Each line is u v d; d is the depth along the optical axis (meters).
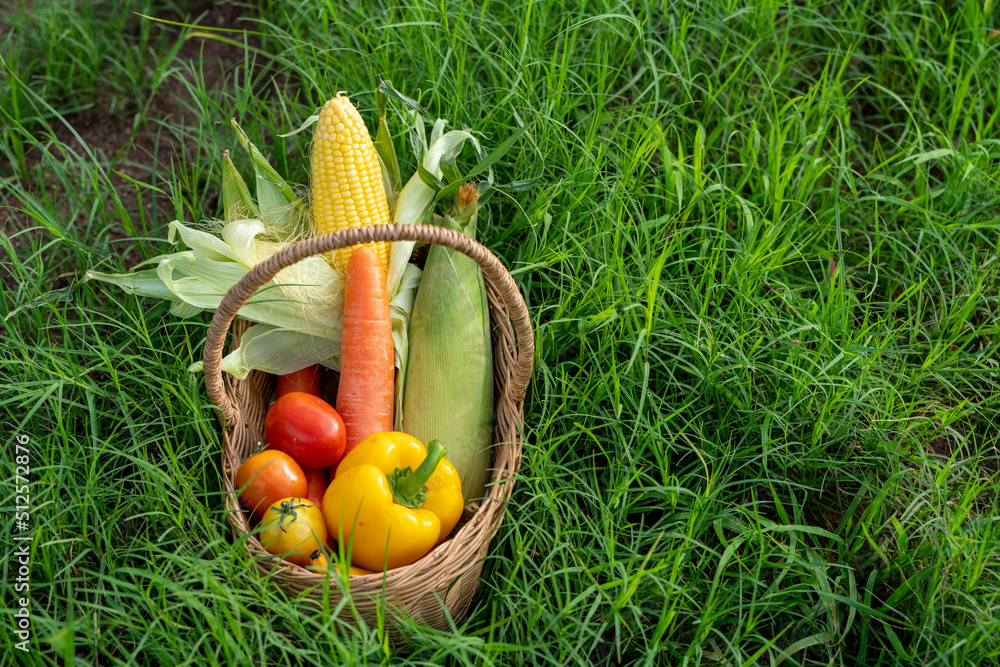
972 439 0.90
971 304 0.90
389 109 0.96
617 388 0.84
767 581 0.83
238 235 0.85
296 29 1.04
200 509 0.79
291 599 0.77
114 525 0.81
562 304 0.88
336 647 0.76
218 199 1.01
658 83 0.98
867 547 0.84
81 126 1.07
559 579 0.83
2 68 1.05
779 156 0.94
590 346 0.89
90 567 0.81
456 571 0.78
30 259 0.91
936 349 0.88
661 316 0.89
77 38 1.09
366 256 0.85
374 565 0.79
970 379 0.91
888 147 1.05
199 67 1.11
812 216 0.96
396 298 0.89
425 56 0.98
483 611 0.84
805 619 0.80
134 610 0.75
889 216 0.98
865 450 0.86
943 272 0.95
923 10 1.05
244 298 0.75
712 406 0.87
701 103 1.03
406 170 0.96
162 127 1.07
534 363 0.88
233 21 1.14
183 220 0.96
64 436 0.81
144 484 0.84
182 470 0.84
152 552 0.77
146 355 0.90
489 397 0.87
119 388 0.84
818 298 0.95
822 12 1.09
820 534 0.81
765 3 1.02
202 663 0.75
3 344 0.87
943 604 0.78
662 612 0.76
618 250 0.91
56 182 1.02
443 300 0.87
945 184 0.99
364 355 0.84
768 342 0.90
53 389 0.81
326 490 0.80
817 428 0.85
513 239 0.95
